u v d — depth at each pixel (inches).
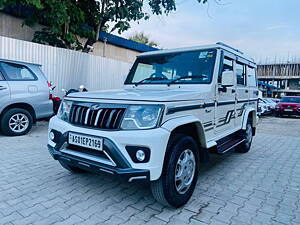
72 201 102.5
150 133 83.1
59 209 95.3
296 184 131.1
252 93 203.5
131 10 348.8
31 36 333.7
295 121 506.0
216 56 128.8
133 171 82.0
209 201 107.3
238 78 168.7
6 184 117.8
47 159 158.1
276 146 235.1
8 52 255.1
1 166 142.5
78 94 111.2
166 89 128.3
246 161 176.4
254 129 211.2
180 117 96.6
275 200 110.0
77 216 90.4
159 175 84.8
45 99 228.2
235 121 165.2
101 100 96.1
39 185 118.0
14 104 213.8
